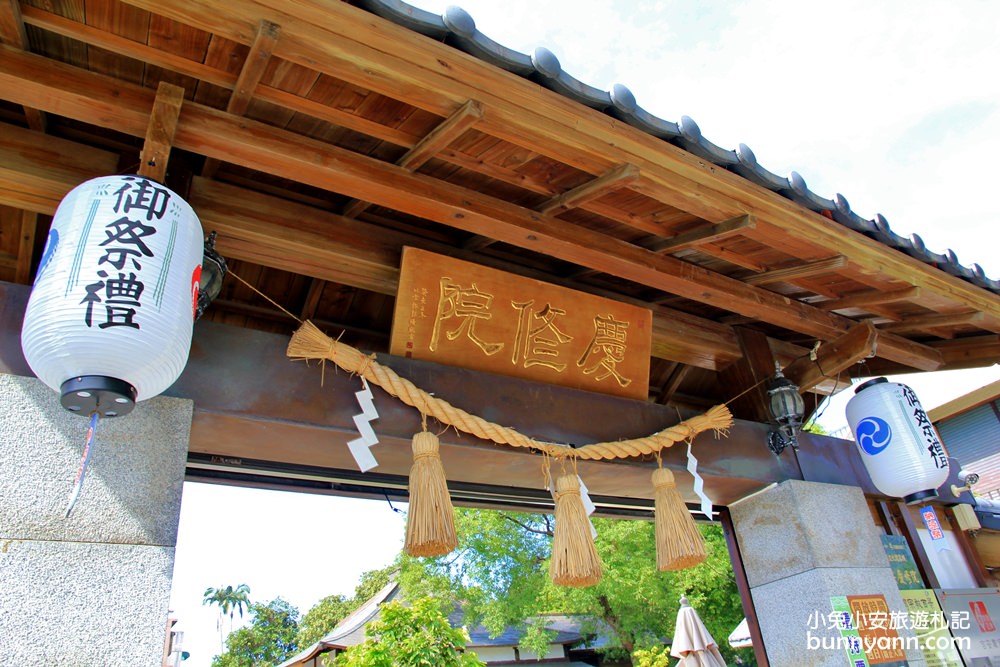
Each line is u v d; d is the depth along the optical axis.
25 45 2.12
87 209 1.95
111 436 2.22
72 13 1.98
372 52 2.09
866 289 3.85
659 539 3.19
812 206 3.18
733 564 4.24
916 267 3.57
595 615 14.73
